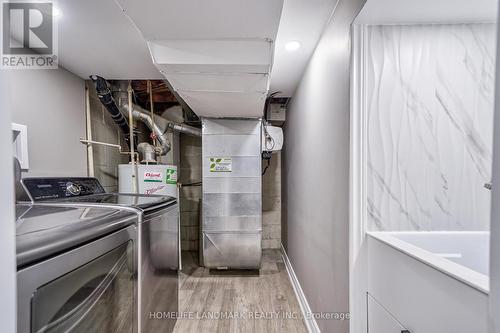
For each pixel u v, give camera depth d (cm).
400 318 94
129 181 254
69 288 78
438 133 118
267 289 263
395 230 118
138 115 282
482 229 117
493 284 41
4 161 37
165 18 119
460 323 68
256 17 119
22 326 60
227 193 298
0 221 36
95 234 88
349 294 122
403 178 118
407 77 118
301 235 239
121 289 110
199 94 210
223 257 299
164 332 163
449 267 75
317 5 139
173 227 188
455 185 118
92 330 90
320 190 175
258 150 298
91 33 155
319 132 178
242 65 151
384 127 118
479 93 118
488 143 118
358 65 118
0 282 36
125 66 202
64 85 201
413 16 111
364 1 103
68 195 165
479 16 111
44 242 68
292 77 247
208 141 296
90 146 228
